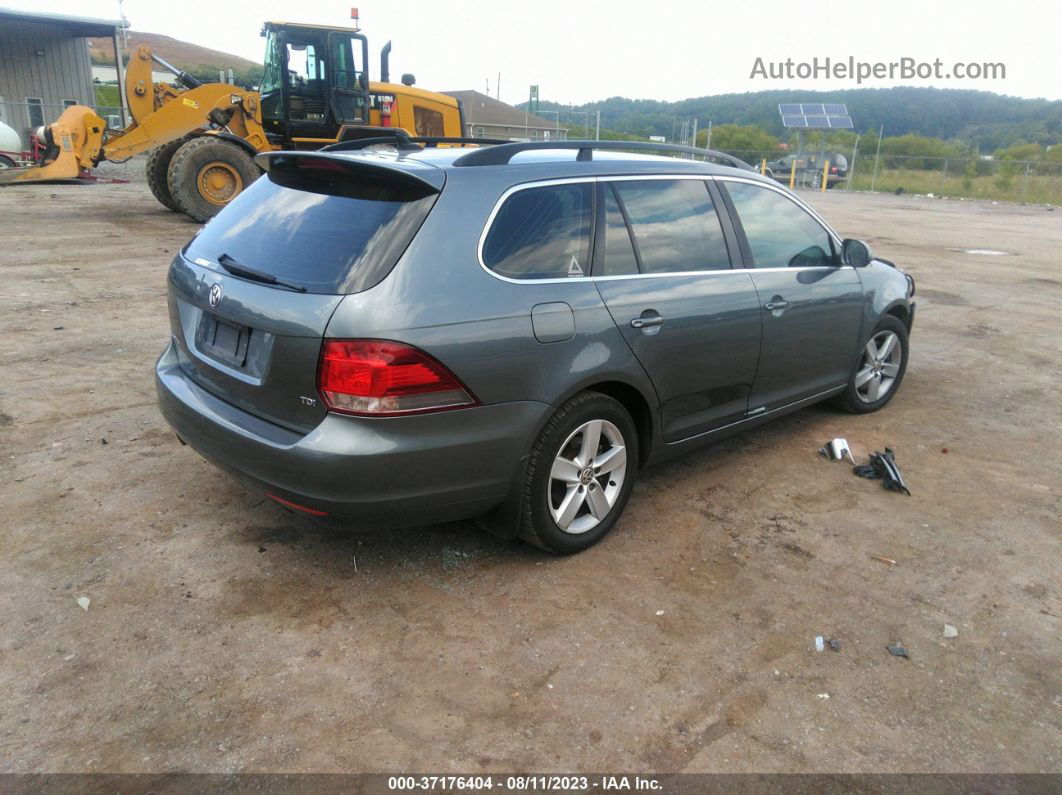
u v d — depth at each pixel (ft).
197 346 11.21
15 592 10.27
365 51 47.39
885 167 127.34
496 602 10.57
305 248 10.10
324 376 9.27
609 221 11.78
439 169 10.31
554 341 10.53
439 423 9.69
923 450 16.34
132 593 10.39
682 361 12.51
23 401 16.62
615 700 8.86
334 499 9.45
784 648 9.86
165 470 13.82
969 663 9.71
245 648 9.46
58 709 8.40
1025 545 12.57
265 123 48.37
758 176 14.89
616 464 12.00
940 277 37.70
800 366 15.33
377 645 9.62
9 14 83.66
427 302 9.50
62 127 55.57
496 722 8.48
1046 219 78.28
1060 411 18.99
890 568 11.78
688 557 11.89
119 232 40.06
